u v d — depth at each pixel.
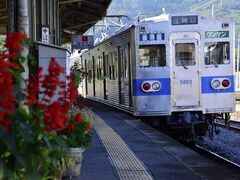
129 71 14.88
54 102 3.29
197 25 13.62
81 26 29.33
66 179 6.94
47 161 3.56
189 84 13.63
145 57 13.59
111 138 12.05
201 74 13.63
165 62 13.55
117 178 7.57
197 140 15.34
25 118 3.06
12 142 2.88
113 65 18.22
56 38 18.20
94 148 10.51
